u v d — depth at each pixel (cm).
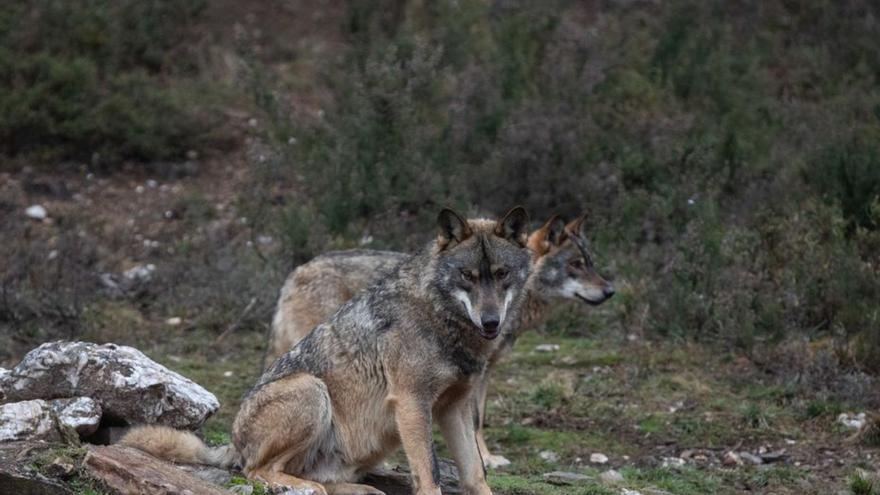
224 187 4434
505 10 5028
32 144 4538
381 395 1888
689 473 2411
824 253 3234
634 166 3900
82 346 1959
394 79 4016
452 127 4097
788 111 4325
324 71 4866
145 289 3566
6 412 1798
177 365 3042
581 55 4309
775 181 3744
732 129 4050
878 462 2461
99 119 4556
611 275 3481
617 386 2961
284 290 2697
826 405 2744
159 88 4894
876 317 2947
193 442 1905
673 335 3203
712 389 2916
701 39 4634
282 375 1928
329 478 1917
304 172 3888
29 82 4612
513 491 2119
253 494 1756
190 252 3806
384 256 2662
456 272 1880
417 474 1833
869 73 4644
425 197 3778
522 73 4381
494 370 3097
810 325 3178
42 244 3725
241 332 3362
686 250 3297
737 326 3103
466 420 1973
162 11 5225
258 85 4262
